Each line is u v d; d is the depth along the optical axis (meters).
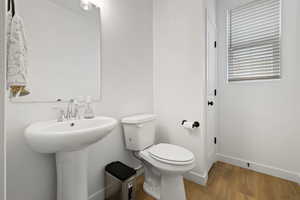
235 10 2.03
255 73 1.90
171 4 1.83
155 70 2.00
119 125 1.55
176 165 1.17
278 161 1.73
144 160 1.47
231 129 2.07
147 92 1.91
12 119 0.88
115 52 1.50
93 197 1.32
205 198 1.41
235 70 2.05
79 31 1.21
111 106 1.46
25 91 0.72
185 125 1.65
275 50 1.75
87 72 1.27
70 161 0.94
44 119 1.02
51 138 0.72
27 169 0.96
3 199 0.39
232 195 1.45
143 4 1.82
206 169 1.69
